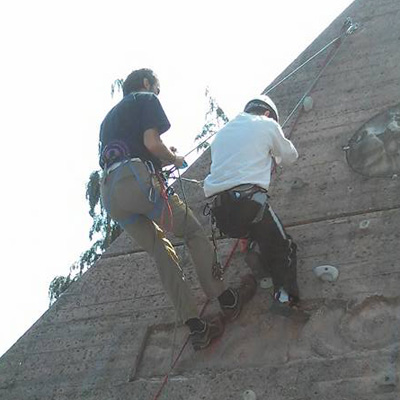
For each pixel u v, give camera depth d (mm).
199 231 4457
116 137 4305
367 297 4160
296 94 5906
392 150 4980
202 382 4164
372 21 6109
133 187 4176
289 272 4223
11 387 4633
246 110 4688
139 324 4703
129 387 4328
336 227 4699
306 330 4180
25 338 4938
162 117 4281
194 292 4770
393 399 3621
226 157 4328
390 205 4676
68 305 5062
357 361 3877
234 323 4426
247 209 4188
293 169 5289
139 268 5113
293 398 3854
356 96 5574
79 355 4664
